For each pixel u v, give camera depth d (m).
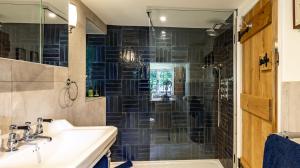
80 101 2.23
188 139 3.11
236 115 2.45
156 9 2.46
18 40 1.34
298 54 1.52
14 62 1.29
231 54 2.59
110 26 3.09
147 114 3.12
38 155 1.22
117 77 3.12
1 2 1.20
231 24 2.60
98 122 2.74
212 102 3.07
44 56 1.62
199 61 3.06
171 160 3.09
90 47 3.09
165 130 3.12
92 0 2.20
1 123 1.19
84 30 2.33
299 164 1.05
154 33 3.05
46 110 1.62
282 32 1.53
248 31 2.13
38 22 1.55
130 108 3.12
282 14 1.53
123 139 3.11
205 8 2.44
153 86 3.11
